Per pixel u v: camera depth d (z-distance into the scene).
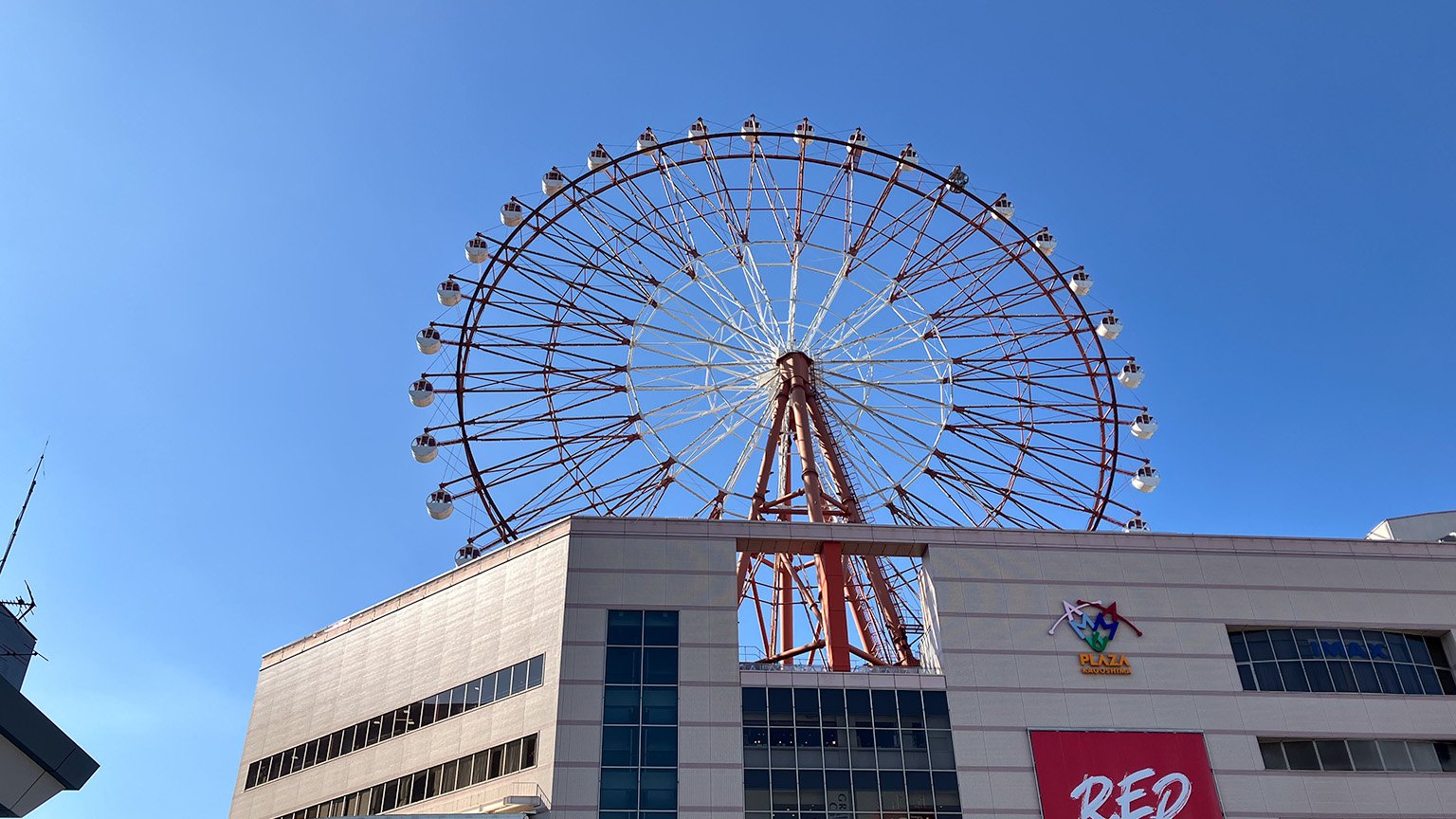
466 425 65.50
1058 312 69.62
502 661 54.09
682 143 69.25
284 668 65.25
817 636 62.66
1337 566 56.59
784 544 55.22
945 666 52.00
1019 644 52.75
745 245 70.31
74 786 39.97
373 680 59.84
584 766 48.75
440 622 58.44
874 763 49.53
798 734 50.09
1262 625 54.53
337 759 58.72
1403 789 50.69
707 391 68.06
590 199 68.00
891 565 62.53
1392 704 53.03
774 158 69.62
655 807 48.06
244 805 61.50
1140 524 65.38
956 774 49.44
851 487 62.53
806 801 48.53
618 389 67.88
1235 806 49.59
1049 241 69.50
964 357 69.88
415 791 53.97
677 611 52.72
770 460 64.38
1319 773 50.78
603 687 50.66
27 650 61.34
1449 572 57.12
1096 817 48.78
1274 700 52.47
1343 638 54.66
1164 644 53.41
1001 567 54.72
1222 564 55.97
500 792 50.09
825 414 66.81
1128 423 68.75
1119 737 50.75
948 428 68.44
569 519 55.25
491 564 57.72
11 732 36.66
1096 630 53.34
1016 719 50.84
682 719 50.00
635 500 66.12
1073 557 55.34
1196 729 51.28
